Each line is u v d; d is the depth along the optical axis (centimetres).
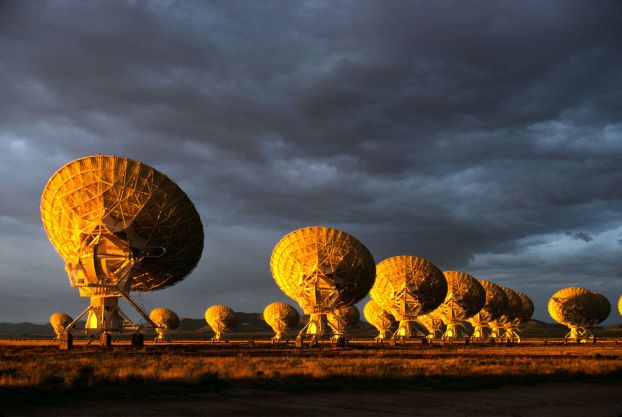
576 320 16888
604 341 18288
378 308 19238
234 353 7631
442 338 15738
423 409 3161
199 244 7669
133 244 7206
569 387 4388
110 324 7562
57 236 7344
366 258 10000
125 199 7131
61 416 2622
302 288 9831
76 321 7488
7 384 3425
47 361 5312
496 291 17350
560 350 10644
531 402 3538
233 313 17600
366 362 6059
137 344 7912
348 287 9944
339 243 9944
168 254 7525
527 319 19600
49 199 7212
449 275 15000
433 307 12344
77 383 3528
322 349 9444
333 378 4325
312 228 10044
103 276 7350
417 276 12156
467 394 3822
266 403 3169
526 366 5994
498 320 18750
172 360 5722
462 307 14738
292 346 10669
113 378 3769
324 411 2983
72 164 7056
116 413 2734
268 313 17812
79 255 7175
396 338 13125
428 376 4700
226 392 3506
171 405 3000
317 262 9819
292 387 3788
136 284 7975
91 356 6191
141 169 7206
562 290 17225
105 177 7100
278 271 10125
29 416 2591
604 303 16875
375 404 3266
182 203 7375
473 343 14975
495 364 6288
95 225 7069
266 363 5634
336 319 10738
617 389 4297
